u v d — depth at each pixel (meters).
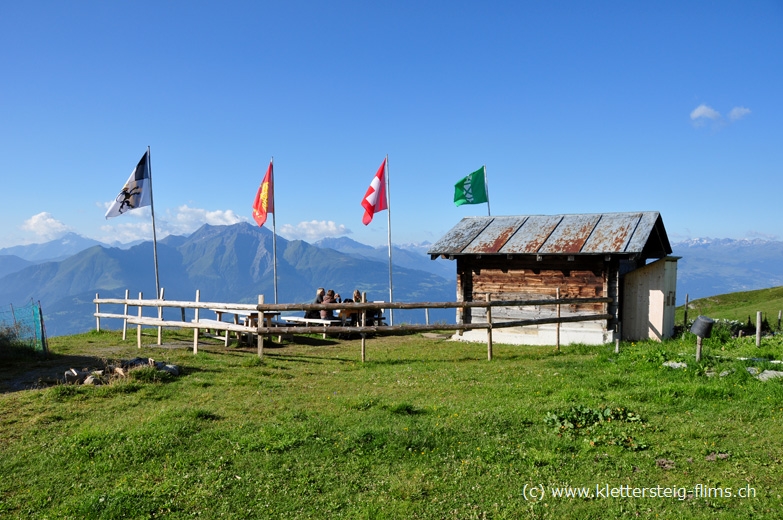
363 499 6.84
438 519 6.34
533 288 21.19
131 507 6.62
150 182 23.64
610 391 11.43
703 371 12.22
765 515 6.14
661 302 20.14
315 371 14.53
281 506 6.72
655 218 20.52
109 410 10.41
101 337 20.67
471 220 24.73
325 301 24.25
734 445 8.12
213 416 9.96
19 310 16.73
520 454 8.03
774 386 10.63
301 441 8.52
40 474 7.63
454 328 16.64
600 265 20.05
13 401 10.77
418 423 9.31
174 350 17.33
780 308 38.97
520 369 14.37
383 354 17.80
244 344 19.28
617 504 6.57
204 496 6.94
